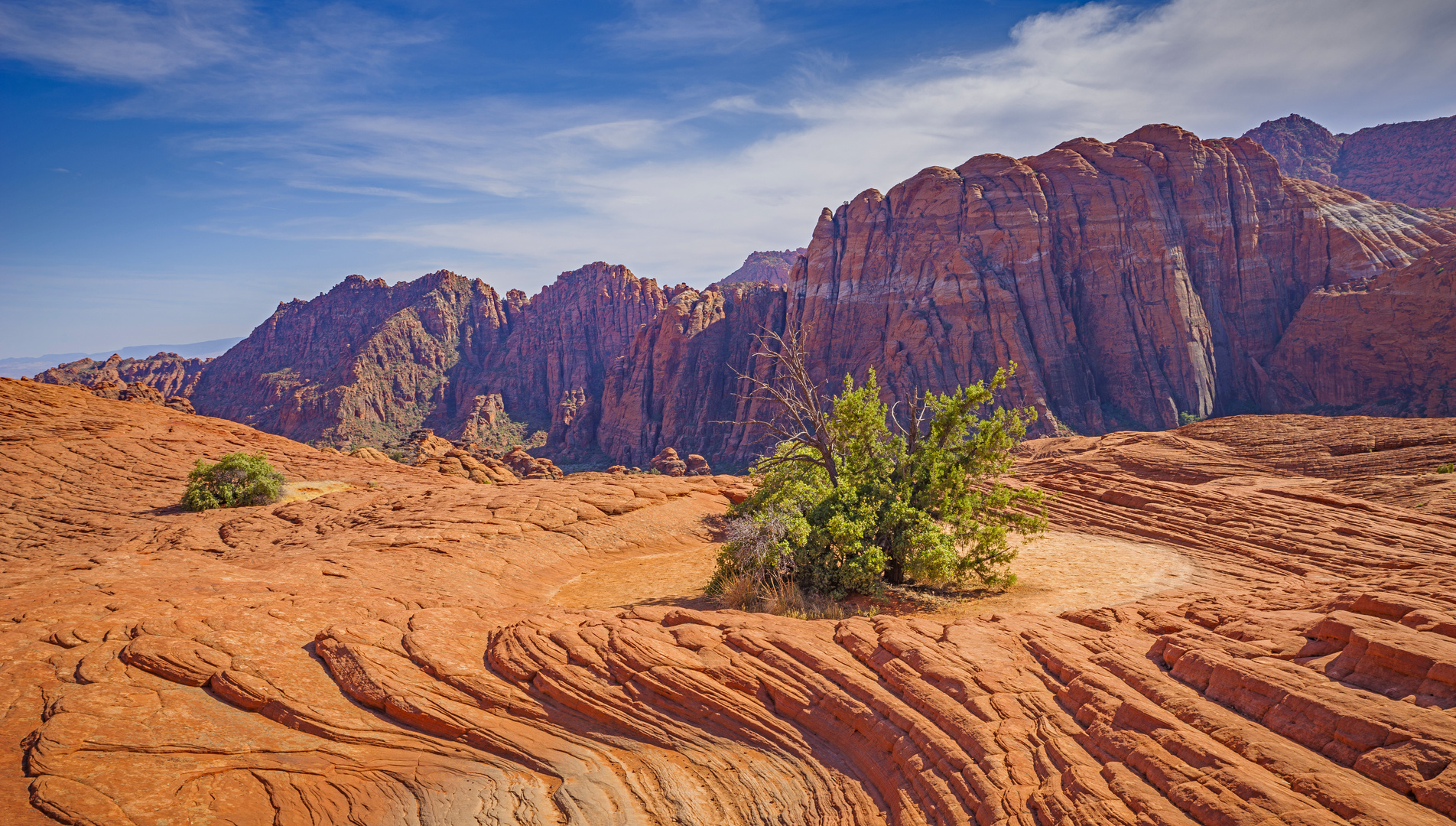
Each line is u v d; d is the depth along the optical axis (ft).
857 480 63.21
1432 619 20.85
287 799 24.07
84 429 148.87
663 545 82.38
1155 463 152.56
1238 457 149.69
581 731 28.91
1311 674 20.57
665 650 33.35
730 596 53.47
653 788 25.13
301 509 98.17
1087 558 63.62
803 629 35.65
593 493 92.79
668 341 556.51
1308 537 62.59
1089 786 18.93
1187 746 19.06
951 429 60.34
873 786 23.84
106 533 94.53
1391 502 78.79
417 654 34.40
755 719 28.12
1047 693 25.02
